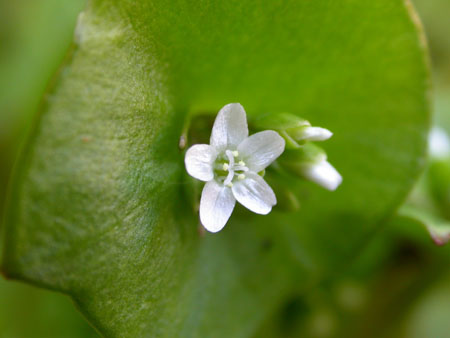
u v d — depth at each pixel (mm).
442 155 49
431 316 59
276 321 52
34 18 58
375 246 52
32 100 56
